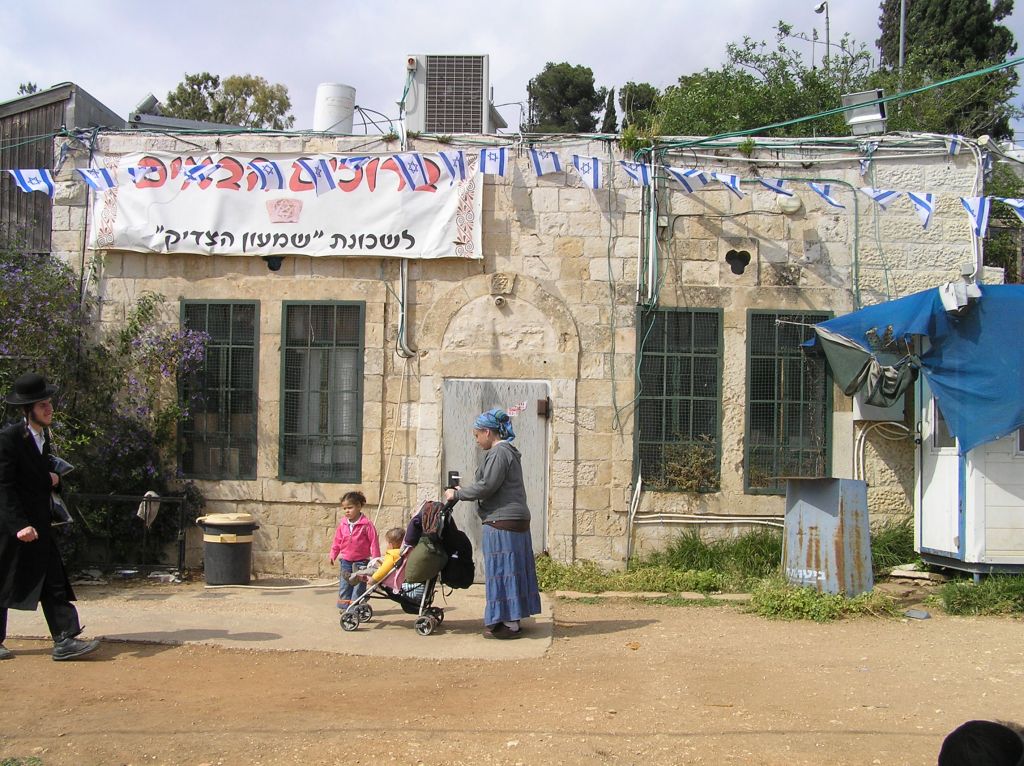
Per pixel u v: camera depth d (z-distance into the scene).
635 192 10.07
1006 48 24.23
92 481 9.88
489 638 7.23
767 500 9.88
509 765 4.57
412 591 7.52
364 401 10.11
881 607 8.16
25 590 6.28
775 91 17.67
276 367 10.21
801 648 6.98
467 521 9.98
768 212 10.07
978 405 8.51
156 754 4.73
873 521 9.90
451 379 10.09
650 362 10.04
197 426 10.27
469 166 10.05
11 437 6.25
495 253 10.11
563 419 9.99
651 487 9.95
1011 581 8.33
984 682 6.02
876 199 9.05
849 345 9.27
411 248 10.05
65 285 9.95
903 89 17.75
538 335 10.05
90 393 10.07
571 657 6.72
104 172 9.94
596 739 4.92
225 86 30.25
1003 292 8.60
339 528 8.12
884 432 9.89
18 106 11.09
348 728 5.09
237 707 5.48
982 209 9.09
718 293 10.02
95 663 6.41
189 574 9.95
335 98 11.20
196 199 10.23
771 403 10.00
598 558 9.95
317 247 10.12
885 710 5.42
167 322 10.30
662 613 8.37
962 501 8.66
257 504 10.16
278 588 9.34
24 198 10.98
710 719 5.25
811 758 4.66
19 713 5.33
